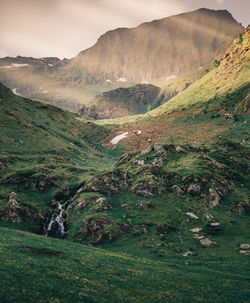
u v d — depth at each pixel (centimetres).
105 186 5825
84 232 4428
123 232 4231
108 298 1870
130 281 2295
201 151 7769
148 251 3603
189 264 3139
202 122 15450
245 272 2786
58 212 5519
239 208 5069
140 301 1919
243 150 8481
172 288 2275
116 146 17075
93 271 2383
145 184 5666
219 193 5459
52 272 2098
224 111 15462
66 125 18100
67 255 2756
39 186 6303
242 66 18712
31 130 12400
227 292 2261
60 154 11619
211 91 19212
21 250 2539
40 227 4912
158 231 4266
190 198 5312
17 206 5022
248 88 15625
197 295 2169
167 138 15150
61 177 7356
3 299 1502
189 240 4012
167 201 5222
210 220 4616
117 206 5194
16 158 8462
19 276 1861
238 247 3631
